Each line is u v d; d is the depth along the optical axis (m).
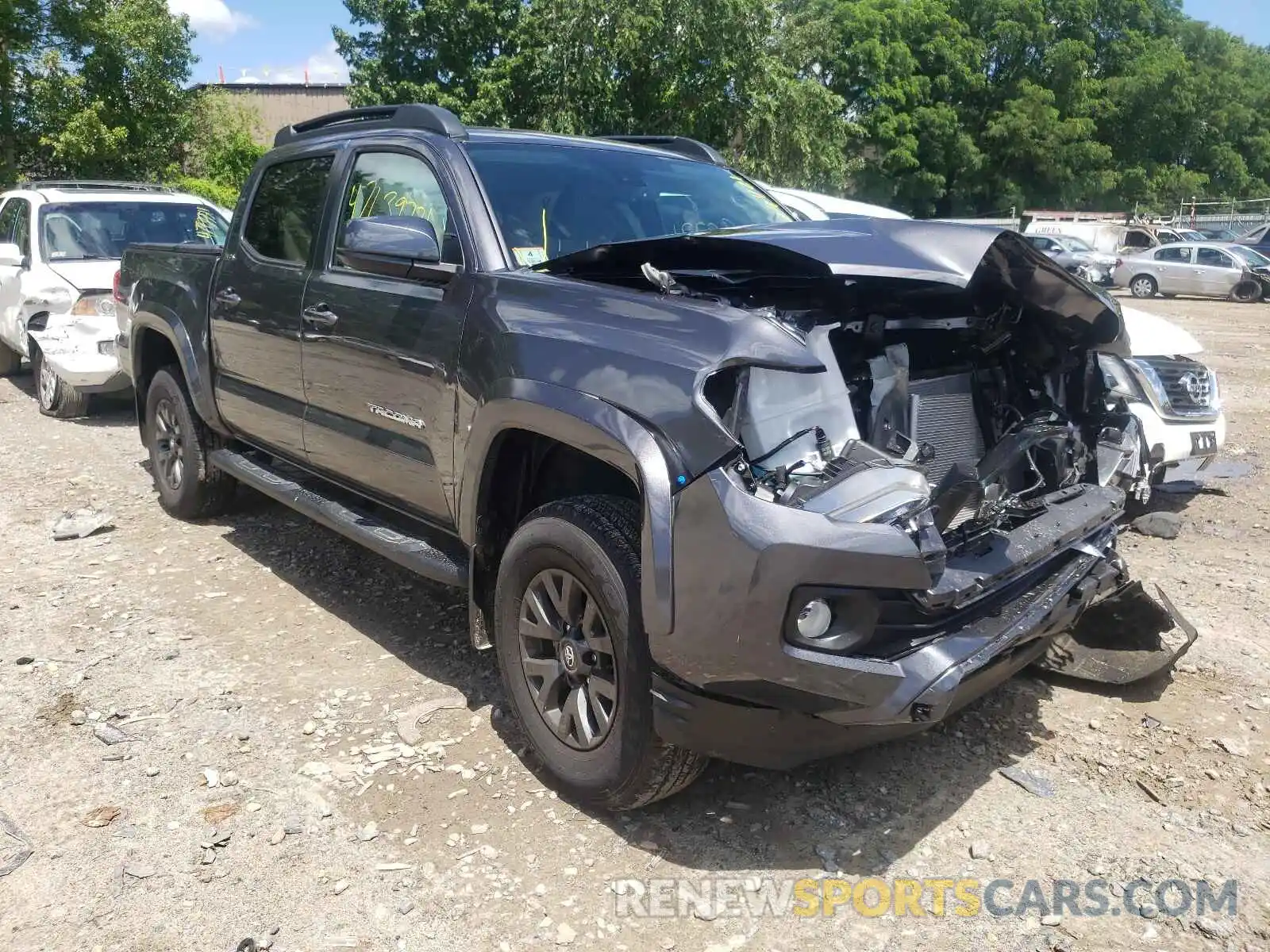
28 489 6.36
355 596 4.68
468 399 3.20
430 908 2.62
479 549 3.29
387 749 3.36
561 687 3.08
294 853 2.83
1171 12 58.44
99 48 19.05
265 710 3.62
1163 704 3.74
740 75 20.06
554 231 3.62
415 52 29.25
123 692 3.74
